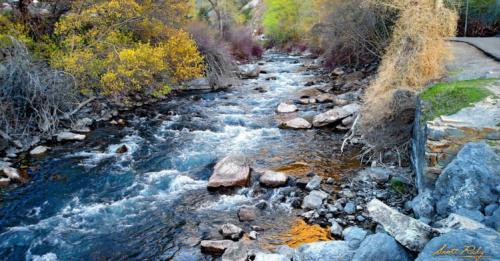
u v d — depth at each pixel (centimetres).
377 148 913
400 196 738
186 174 900
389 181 802
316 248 551
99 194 811
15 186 846
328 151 1006
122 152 1042
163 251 614
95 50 1418
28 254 619
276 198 766
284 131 1194
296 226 665
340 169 888
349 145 1038
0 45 1129
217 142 1114
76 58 1276
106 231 678
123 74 1369
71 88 1304
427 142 616
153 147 1080
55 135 1142
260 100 1617
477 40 1497
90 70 1342
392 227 477
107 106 1431
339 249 539
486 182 512
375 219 505
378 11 1858
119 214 732
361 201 733
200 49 1923
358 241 554
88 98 1389
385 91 965
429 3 1056
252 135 1168
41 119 1158
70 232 677
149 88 1631
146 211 741
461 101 686
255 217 699
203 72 1886
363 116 983
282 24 4103
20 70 1105
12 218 720
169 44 1619
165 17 1752
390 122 899
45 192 820
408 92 871
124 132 1219
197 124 1300
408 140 875
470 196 512
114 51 1409
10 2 1462
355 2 2017
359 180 818
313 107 1456
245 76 2173
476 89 723
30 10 1498
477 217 478
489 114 625
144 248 625
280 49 4034
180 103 1594
